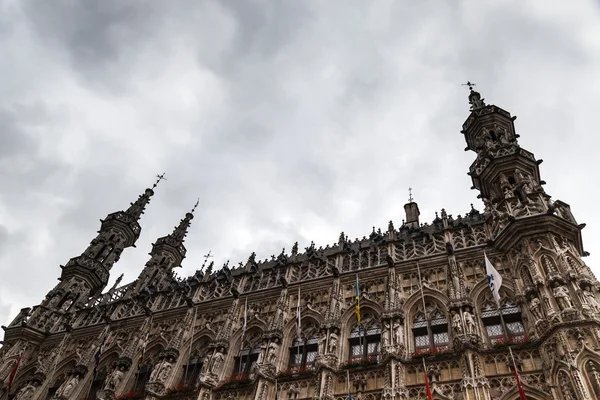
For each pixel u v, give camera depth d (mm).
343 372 23281
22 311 39000
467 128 36875
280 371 25469
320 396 22312
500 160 30500
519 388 18109
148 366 30719
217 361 27172
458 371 21250
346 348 25469
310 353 26672
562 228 24562
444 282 26453
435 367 21688
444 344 23703
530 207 26078
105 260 46062
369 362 23078
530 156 30984
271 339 26734
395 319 24594
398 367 22016
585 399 17109
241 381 25109
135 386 29625
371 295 27734
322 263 31859
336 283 29141
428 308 25797
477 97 39938
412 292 26641
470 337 21891
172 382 28000
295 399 23328
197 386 25734
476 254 26828
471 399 19578
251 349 28203
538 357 20469
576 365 18281
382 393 21359
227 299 32219
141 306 35750
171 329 32406
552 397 18781
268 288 31344
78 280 42594
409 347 23828
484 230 28344
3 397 32812
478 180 32125
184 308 33344
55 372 33344
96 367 30734
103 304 38469
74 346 34875
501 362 20922
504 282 24875
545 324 20750
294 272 32219
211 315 31812
